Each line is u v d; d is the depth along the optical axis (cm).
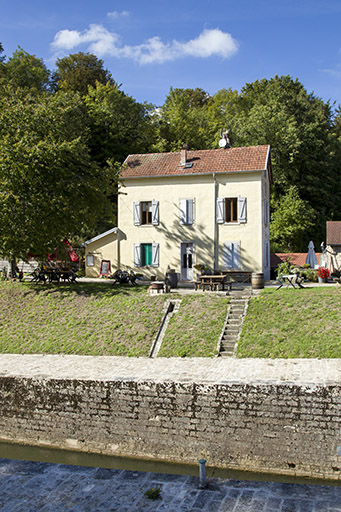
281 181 4503
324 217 4638
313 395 1166
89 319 1959
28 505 809
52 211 2311
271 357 1520
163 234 2938
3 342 1891
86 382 1352
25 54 4962
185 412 1263
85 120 4353
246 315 1792
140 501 818
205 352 1612
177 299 2008
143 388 1298
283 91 4938
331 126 5841
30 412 1412
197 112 5559
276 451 1189
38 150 2173
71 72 5322
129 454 1305
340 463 1138
